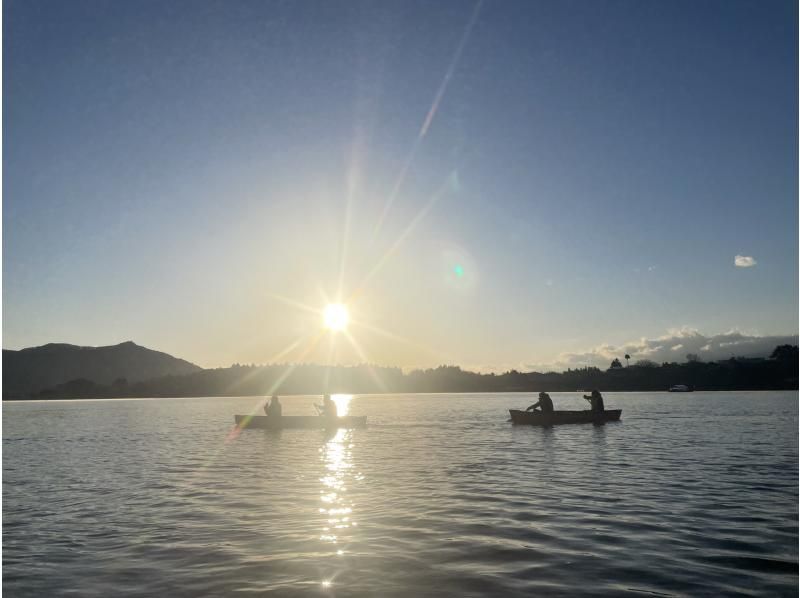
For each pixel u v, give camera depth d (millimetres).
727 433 39812
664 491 18141
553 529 13422
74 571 10805
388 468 24250
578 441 35250
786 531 13062
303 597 9273
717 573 10242
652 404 99625
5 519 15312
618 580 9914
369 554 11562
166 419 72312
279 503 16938
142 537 13188
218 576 10344
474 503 16547
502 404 122312
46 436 46531
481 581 9922
